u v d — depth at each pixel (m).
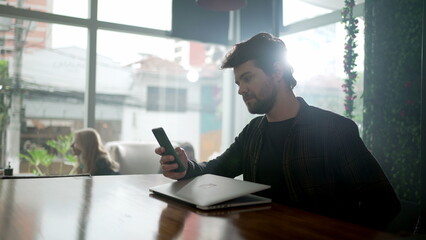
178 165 1.29
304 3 4.59
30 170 4.50
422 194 2.65
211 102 8.08
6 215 0.87
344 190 1.45
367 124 3.70
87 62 4.62
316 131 1.46
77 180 1.44
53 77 4.79
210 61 7.17
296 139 1.47
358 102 3.85
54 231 0.75
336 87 4.20
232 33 5.37
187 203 1.02
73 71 4.75
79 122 4.94
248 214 0.91
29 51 4.68
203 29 5.02
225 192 1.02
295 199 1.44
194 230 0.76
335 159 1.43
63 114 4.89
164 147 1.28
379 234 0.74
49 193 1.16
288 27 4.79
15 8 4.23
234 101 5.68
